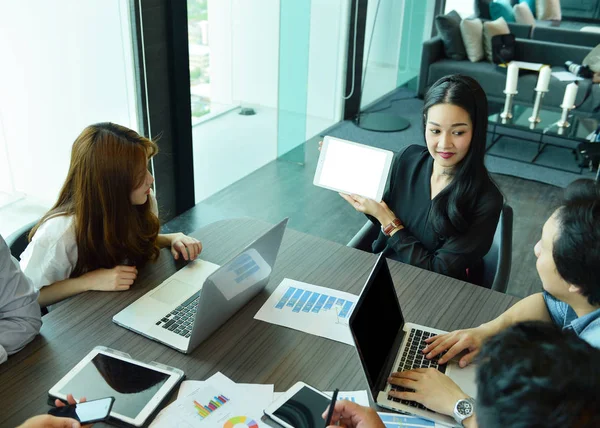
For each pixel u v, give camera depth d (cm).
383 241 219
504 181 417
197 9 333
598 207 120
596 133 430
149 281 171
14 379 132
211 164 391
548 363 67
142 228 177
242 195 385
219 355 143
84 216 166
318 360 142
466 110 179
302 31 388
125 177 162
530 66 509
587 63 522
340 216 367
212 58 366
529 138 498
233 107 399
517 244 342
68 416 118
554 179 422
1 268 140
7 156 276
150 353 142
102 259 174
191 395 129
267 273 164
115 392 128
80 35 273
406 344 148
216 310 143
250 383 134
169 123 325
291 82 404
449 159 187
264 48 398
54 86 275
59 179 298
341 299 166
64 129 288
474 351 145
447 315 161
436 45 563
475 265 212
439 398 126
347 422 119
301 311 160
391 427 123
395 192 212
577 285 125
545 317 154
